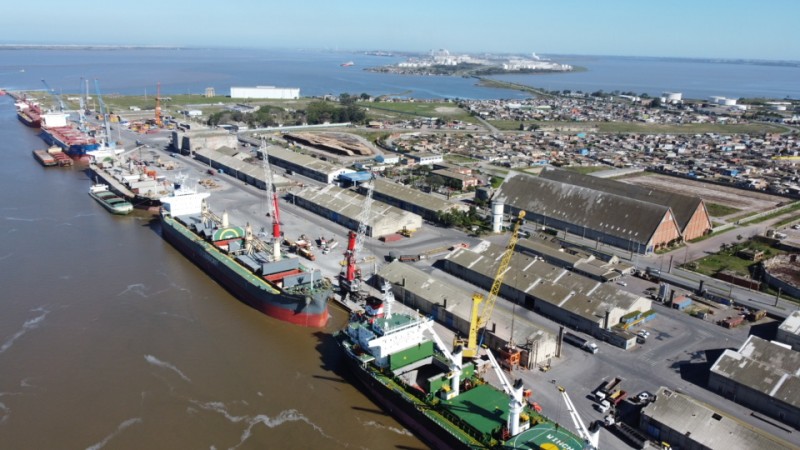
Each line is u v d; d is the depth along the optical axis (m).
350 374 96.31
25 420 82.75
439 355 95.69
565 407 83.81
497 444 72.31
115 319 112.75
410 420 82.62
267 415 85.38
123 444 78.50
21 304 117.50
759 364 87.88
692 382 91.62
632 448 75.62
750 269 142.50
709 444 72.25
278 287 115.50
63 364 96.81
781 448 69.81
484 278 127.19
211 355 101.00
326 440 80.50
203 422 83.38
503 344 97.50
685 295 125.12
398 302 119.50
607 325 105.31
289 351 103.12
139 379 93.25
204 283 132.00
